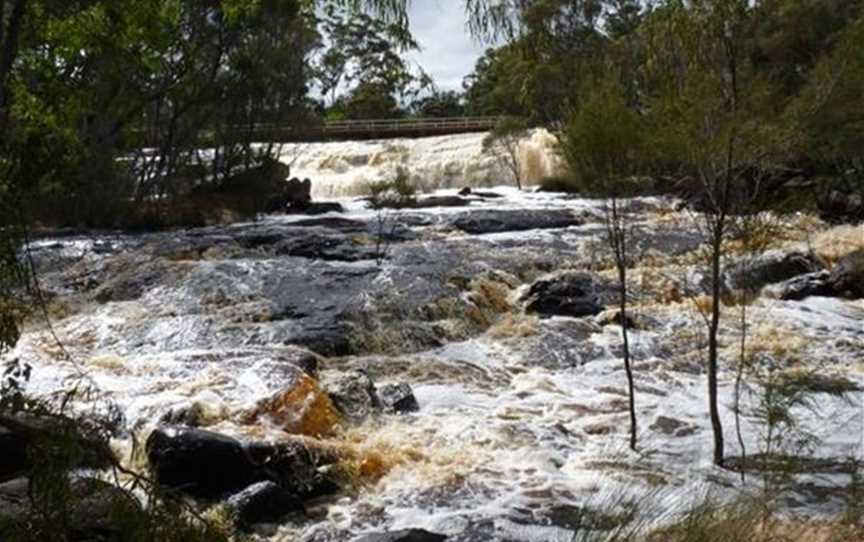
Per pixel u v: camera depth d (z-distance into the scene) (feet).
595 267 47.47
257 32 77.92
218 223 73.41
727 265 32.09
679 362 33.73
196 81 72.79
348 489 21.38
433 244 54.19
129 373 29.45
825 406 26.55
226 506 19.02
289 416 24.97
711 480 21.04
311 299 39.73
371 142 119.44
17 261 6.51
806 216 55.36
